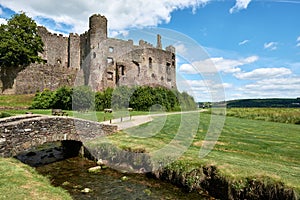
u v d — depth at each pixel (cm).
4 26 3766
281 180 712
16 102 2988
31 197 605
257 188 721
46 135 1086
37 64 3491
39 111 2312
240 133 1627
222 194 775
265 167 837
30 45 3956
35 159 1220
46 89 3166
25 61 3622
